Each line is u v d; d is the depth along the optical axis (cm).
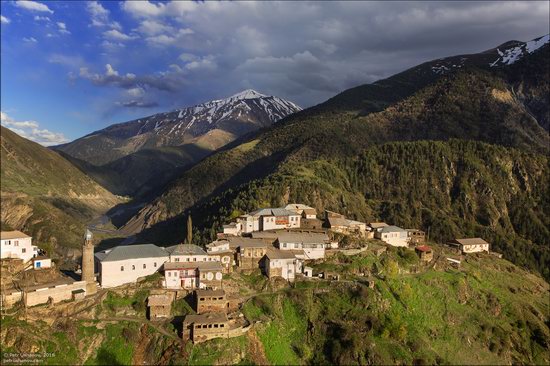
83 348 13575
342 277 17900
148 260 16450
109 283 15812
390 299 16875
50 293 14450
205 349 13462
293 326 15588
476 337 16888
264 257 18112
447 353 15725
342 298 16588
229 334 14012
